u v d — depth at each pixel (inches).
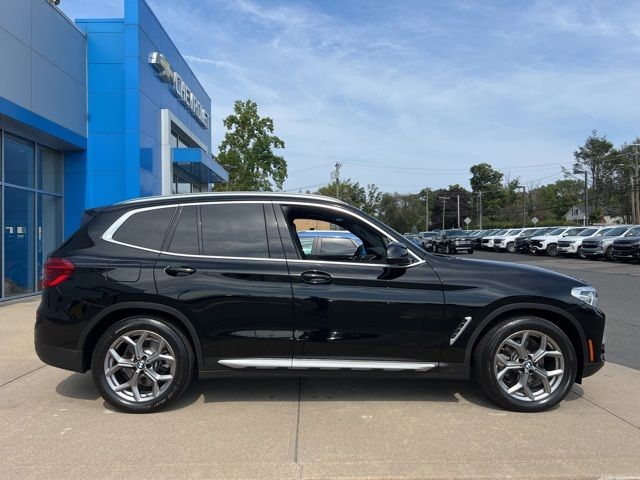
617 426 165.9
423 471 134.7
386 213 4062.5
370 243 201.9
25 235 474.3
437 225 4466.0
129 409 175.3
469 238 1386.6
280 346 176.7
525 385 178.7
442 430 162.1
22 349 265.3
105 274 176.4
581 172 2482.8
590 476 132.6
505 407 179.5
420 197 4628.4
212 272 177.6
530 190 4052.7
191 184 863.7
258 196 190.1
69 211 539.2
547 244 1198.9
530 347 182.9
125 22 541.0
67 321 175.5
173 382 175.5
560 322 186.1
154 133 608.1
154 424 166.4
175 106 710.5
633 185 2265.0
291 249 183.0
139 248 181.8
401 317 177.6
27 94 428.1
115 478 131.0
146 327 175.3
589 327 180.9
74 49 512.4
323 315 176.4
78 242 183.8
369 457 142.9
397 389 203.5
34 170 490.6
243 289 176.2
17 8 414.3
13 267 454.9
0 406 183.8
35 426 164.9
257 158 1190.3
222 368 177.6
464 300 178.2
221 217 186.9
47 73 461.1
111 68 543.5
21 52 420.2
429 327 178.1
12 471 134.3
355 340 177.3
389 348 178.2
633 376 225.5
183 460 140.9
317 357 177.8
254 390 201.3
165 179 640.4
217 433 159.0
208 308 175.3
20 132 453.1
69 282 176.9
